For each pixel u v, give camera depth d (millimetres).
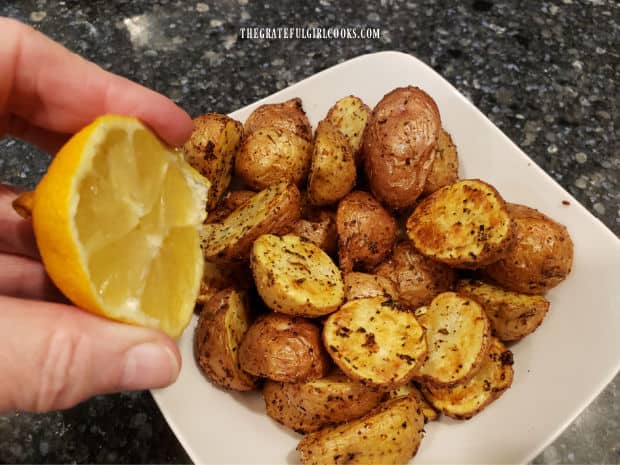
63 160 121
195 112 245
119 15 277
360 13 280
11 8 278
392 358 155
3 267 168
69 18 275
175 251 143
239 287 182
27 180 230
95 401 187
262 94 252
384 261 187
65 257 118
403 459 153
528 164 193
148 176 139
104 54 264
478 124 204
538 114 244
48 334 119
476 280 185
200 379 170
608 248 174
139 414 185
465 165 204
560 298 177
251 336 161
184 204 149
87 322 123
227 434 163
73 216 117
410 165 179
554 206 187
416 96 186
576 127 240
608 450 176
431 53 264
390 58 218
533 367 170
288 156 190
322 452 148
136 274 132
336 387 157
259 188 194
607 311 168
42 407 127
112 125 129
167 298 139
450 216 177
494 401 167
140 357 125
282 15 279
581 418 181
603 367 160
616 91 251
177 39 270
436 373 164
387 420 150
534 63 260
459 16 277
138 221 134
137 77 257
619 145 235
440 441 164
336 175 181
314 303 158
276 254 165
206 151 186
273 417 164
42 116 170
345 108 205
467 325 168
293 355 156
